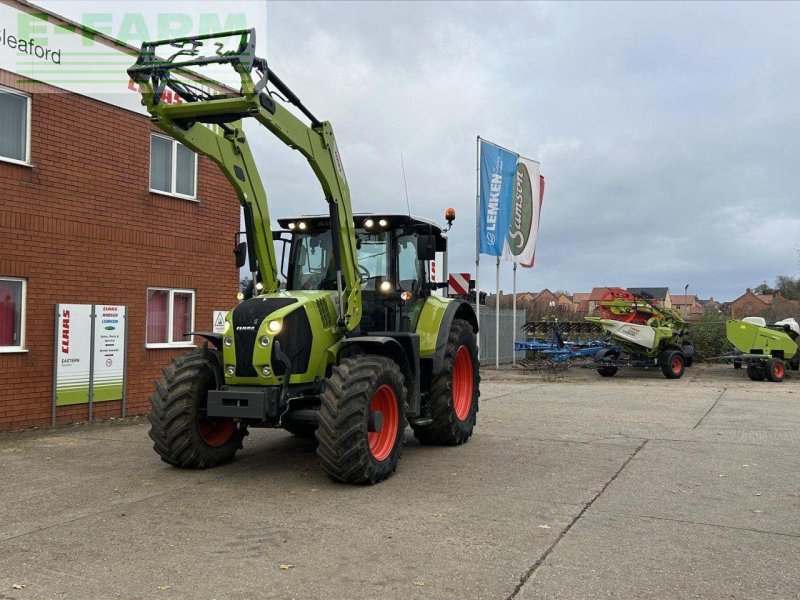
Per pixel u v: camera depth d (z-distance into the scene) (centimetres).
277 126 591
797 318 3253
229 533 470
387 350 685
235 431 708
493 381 1723
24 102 951
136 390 1097
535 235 2248
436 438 795
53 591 371
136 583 382
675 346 1864
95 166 1036
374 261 760
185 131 609
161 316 1159
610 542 452
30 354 945
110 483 619
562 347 1919
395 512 521
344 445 584
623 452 762
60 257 984
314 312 653
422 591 371
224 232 1266
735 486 606
